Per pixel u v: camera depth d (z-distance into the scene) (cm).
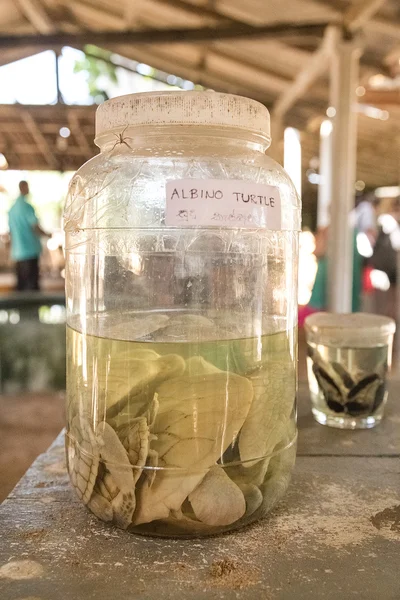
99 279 33
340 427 48
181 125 30
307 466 41
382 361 48
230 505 30
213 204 30
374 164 392
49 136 344
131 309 34
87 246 33
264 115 32
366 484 38
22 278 273
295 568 29
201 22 192
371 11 135
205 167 32
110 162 33
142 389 29
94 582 28
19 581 28
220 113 30
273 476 32
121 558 30
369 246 250
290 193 35
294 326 35
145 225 34
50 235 278
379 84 205
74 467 33
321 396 49
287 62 211
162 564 29
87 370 31
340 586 27
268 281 35
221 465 30
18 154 390
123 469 30
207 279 35
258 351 31
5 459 120
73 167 406
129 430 30
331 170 161
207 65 249
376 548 31
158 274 35
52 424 143
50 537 32
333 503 35
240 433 30
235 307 35
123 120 31
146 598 27
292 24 163
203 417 29
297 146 320
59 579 28
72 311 34
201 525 30
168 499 29
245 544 31
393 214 247
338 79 155
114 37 180
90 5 225
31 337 173
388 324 48
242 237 35
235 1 167
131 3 197
